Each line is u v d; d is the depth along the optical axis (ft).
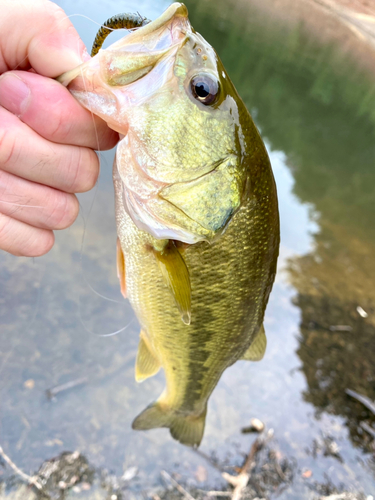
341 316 2.12
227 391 1.58
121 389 1.43
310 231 2.99
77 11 2.51
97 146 0.54
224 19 6.79
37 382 1.35
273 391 1.63
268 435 1.47
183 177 0.57
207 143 0.58
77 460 1.23
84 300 1.62
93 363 1.46
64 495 1.15
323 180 4.03
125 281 0.75
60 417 1.31
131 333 1.59
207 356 0.85
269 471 1.38
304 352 1.84
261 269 0.73
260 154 0.65
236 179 0.61
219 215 0.61
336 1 11.02
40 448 1.22
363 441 1.55
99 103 0.51
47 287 1.60
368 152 5.01
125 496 1.21
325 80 6.44
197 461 1.35
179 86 0.54
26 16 0.47
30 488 1.14
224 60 5.39
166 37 0.53
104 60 0.50
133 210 0.59
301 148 4.56
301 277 2.36
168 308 0.75
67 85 0.50
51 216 0.55
